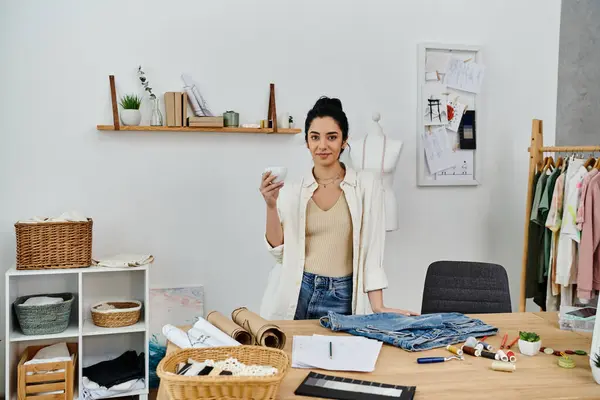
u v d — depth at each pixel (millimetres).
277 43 4020
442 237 4414
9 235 3672
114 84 3715
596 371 1698
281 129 3926
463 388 1657
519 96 4527
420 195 4355
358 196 2621
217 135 3945
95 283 3773
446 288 2883
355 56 4168
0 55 3598
